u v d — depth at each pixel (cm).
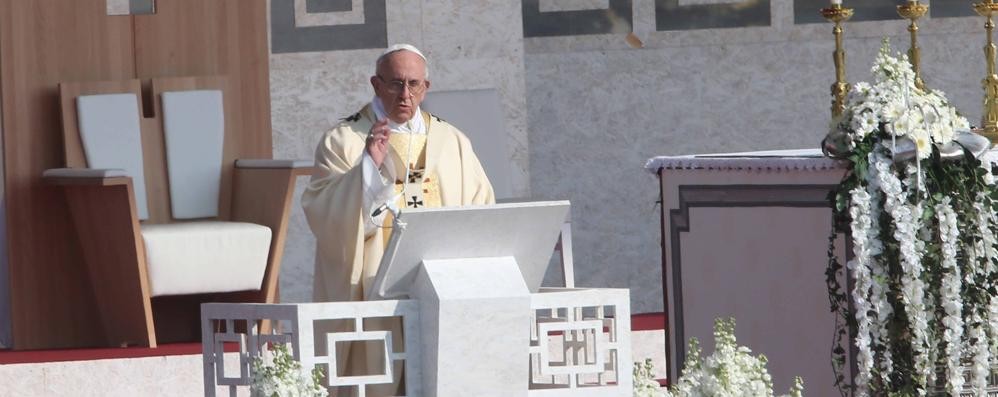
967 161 1597
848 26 3406
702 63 3394
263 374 1442
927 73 3416
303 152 3241
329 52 3247
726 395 1409
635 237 3391
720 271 1770
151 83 2836
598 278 3384
